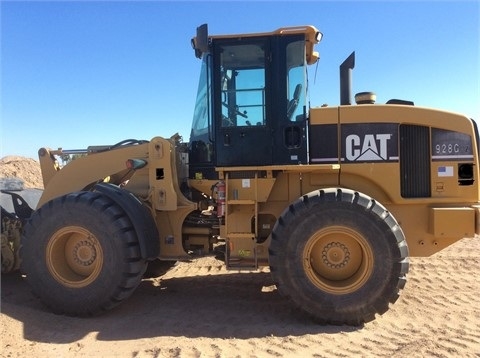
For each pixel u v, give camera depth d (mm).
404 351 3973
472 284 6043
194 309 5176
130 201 5000
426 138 5160
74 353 3988
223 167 5180
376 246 4543
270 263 4676
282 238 4645
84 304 4836
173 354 3959
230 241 5125
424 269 6793
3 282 6004
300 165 5016
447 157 5133
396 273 4520
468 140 5121
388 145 5090
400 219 5172
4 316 4527
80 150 6156
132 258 4816
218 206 5152
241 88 5234
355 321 4570
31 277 4957
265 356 3912
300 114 5148
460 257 7457
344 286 4629
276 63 5180
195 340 4254
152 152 5340
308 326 4598
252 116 5207
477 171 5113
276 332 4449
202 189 5586
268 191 5113
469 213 4914
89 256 4957
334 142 5145
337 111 5141
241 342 4219
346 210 4586
